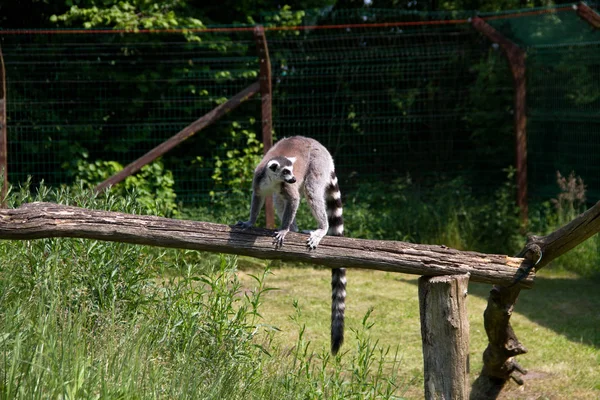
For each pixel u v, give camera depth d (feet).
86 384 16.17
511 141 50.26
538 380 26.40
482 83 50.72
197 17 48.62
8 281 21.20
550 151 47.52
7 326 17.66
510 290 21.99
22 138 45.52
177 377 18.53
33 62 44.45
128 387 16.53
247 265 42.75
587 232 19.67
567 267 43.86
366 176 51.11
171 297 22.85
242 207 45.27
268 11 51.31
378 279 42.16
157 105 47.80
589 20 42.24
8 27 47.26
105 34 46.68
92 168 45.60
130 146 47.55
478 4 55.26
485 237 45.96
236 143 48.83
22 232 17.42
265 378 21.02
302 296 37.06
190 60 46.60
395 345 30.12
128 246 23.52
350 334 31.24
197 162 47.73
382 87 52.54
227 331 21.95
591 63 46.09
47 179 45.88
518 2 55.26
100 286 22.54
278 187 22.98
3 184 29.27
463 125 52.19
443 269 19.01
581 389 25.38
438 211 46.70
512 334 23.82
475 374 27.35
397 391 24.77
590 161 45.78
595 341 30.78
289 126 50.65
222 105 42.39
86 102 46.55
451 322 18.43
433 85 52.75
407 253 18.97
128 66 47.26
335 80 51.44
